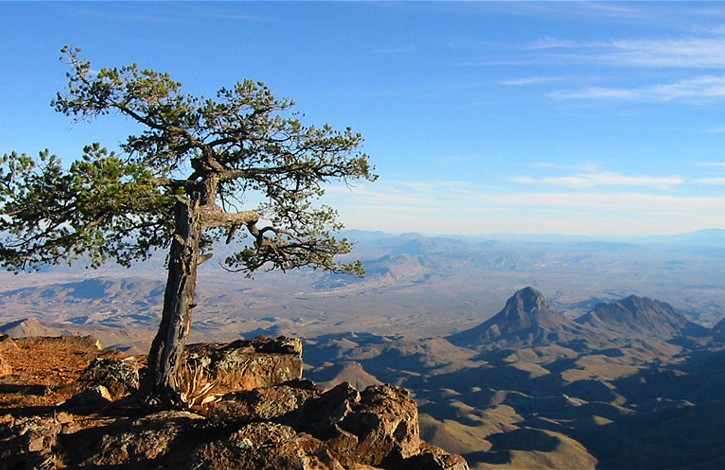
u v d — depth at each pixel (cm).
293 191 1858
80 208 1309
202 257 1451
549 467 18725
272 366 1700
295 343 1861
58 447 896
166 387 1309
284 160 1784
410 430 914
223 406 1101
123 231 1581
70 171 1268
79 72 1497
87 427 1038
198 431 914
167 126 1586
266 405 1110
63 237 1423
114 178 1288
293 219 1906
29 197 1249
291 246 1884
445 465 855
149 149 1702
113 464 823
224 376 1588
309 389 1277
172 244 1432
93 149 1309
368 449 867
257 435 823
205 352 1723
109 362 1625
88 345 2647
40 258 1441
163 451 852
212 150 1662
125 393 1498
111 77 1489
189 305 1391
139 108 1569
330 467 799
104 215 1405
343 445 854
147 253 1706
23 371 1948
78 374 1923
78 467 822
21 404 1402
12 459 846
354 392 974
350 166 1784
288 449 794
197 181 1641
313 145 1756
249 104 1650
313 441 845
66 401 1322
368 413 902
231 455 782
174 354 1341
